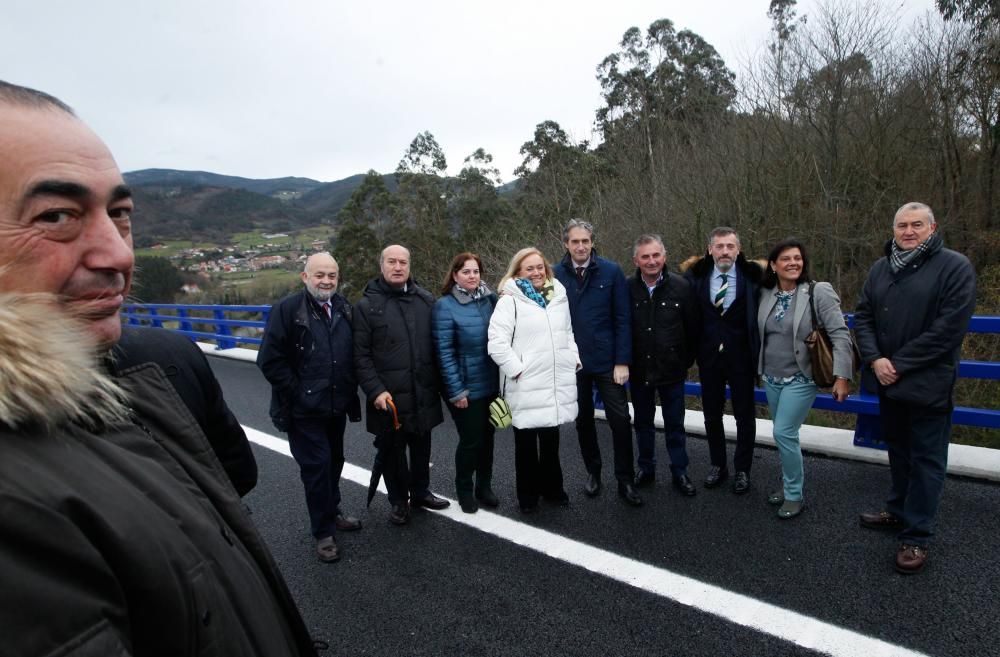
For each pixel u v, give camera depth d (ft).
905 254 8.63
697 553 9.30
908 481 9.09
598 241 34.65
